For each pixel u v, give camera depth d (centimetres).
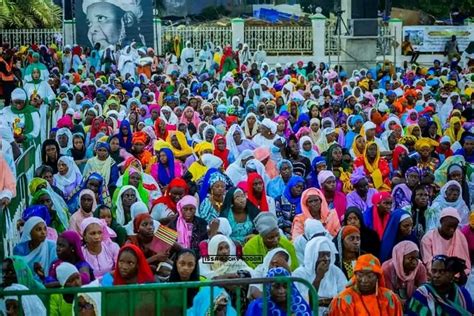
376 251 1223
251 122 2202
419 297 1001
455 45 4388
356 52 4112
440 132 2291
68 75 3309
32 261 1102
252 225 1275
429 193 1484
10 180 1174
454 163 1606
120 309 825
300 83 3161
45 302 962
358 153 1962
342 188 1686
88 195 1305
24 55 3650
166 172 1727
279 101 2767
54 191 1437
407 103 2819
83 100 2673
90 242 1121
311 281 1058
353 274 997
